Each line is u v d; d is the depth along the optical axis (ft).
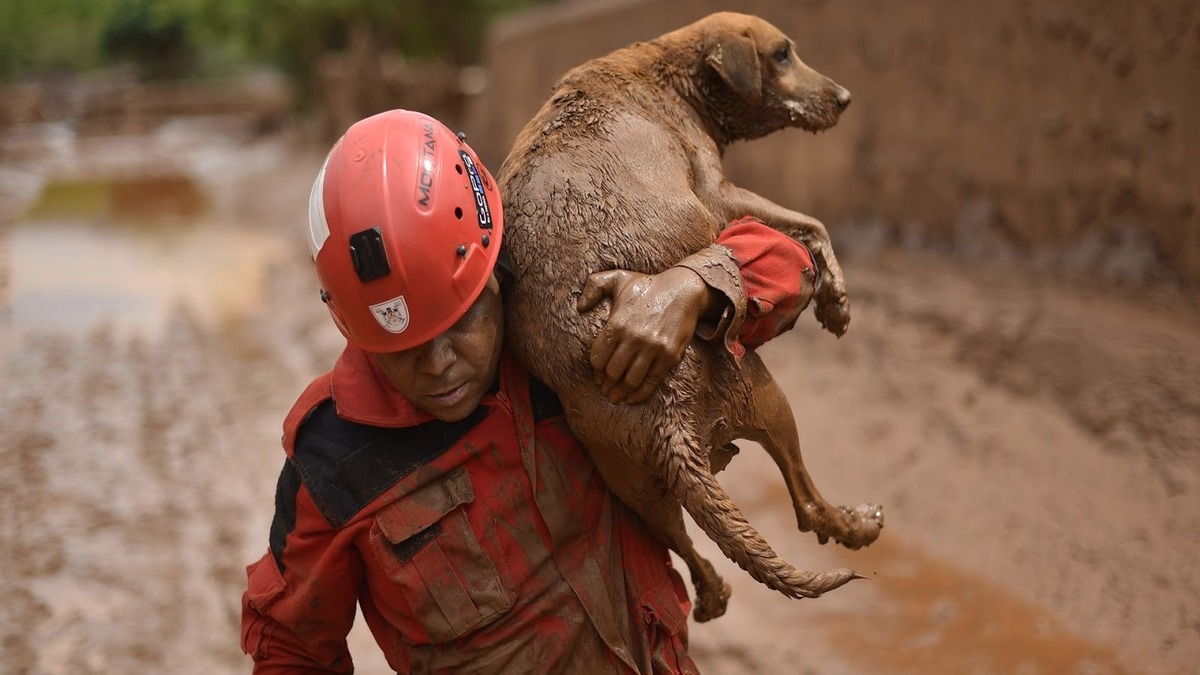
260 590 7.50
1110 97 24.68
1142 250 24.21
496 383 7.16
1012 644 15.79
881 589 17.70
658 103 7.56
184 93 139.64
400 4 92.79
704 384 6.53
